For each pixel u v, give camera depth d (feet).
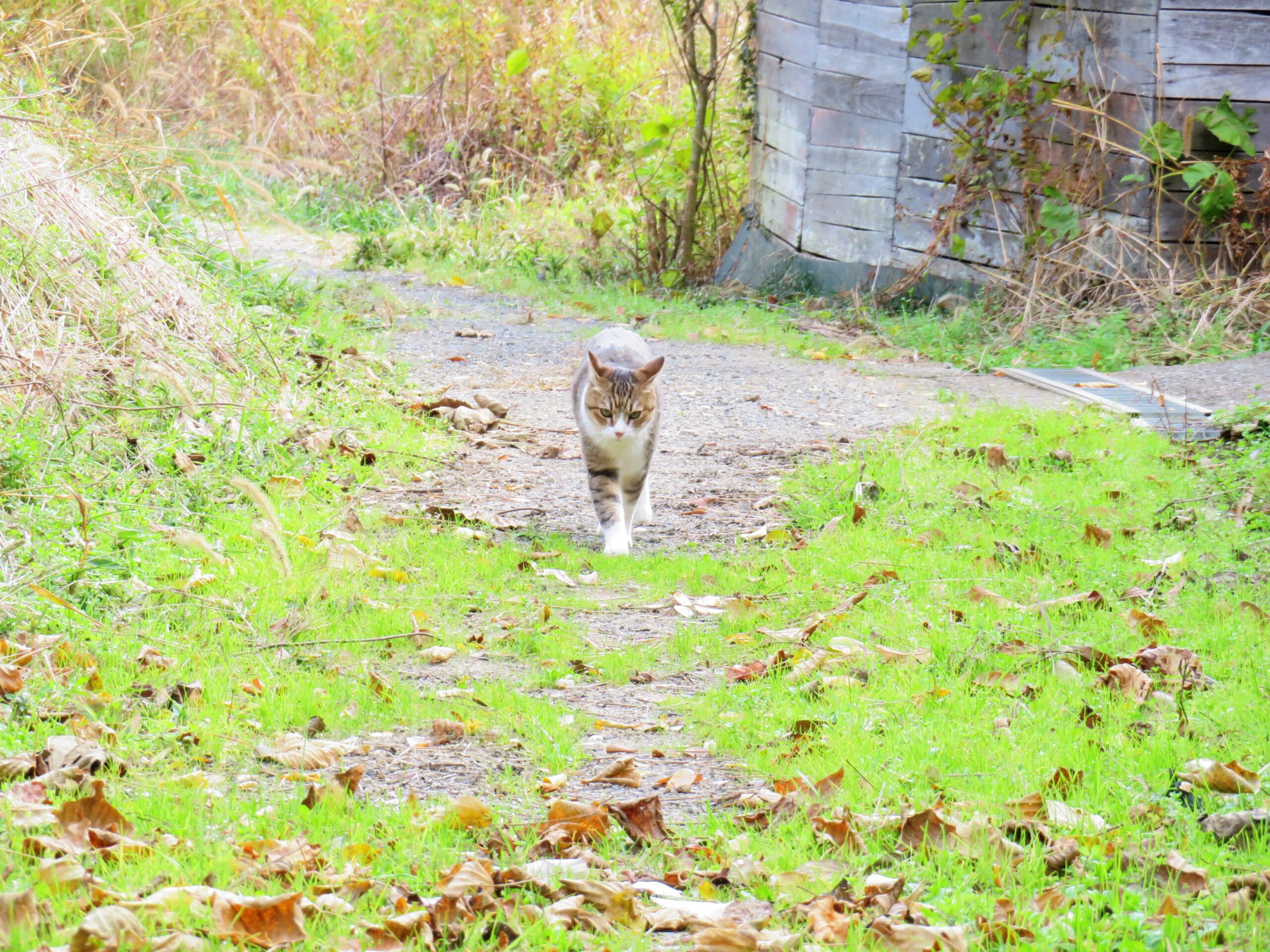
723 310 44.01
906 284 43.52
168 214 33.47
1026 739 12.93
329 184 59.47
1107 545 19.65
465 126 62.18
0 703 13.20
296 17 63.21
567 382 33.14
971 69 42.45
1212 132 37.81
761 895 10.31
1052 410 28.76
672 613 18.26
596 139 62.95
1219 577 18.10
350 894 10.04
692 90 51.24
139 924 9.12
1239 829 10.81
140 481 20.80
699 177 51.52
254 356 27.55
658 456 27.07
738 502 24.02
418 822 11.30
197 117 46.70
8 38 28.35
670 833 11.55
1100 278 39.75
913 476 23.57
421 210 58.03
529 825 11.45
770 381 33.81
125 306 24.85
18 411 20.58
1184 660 14.64
